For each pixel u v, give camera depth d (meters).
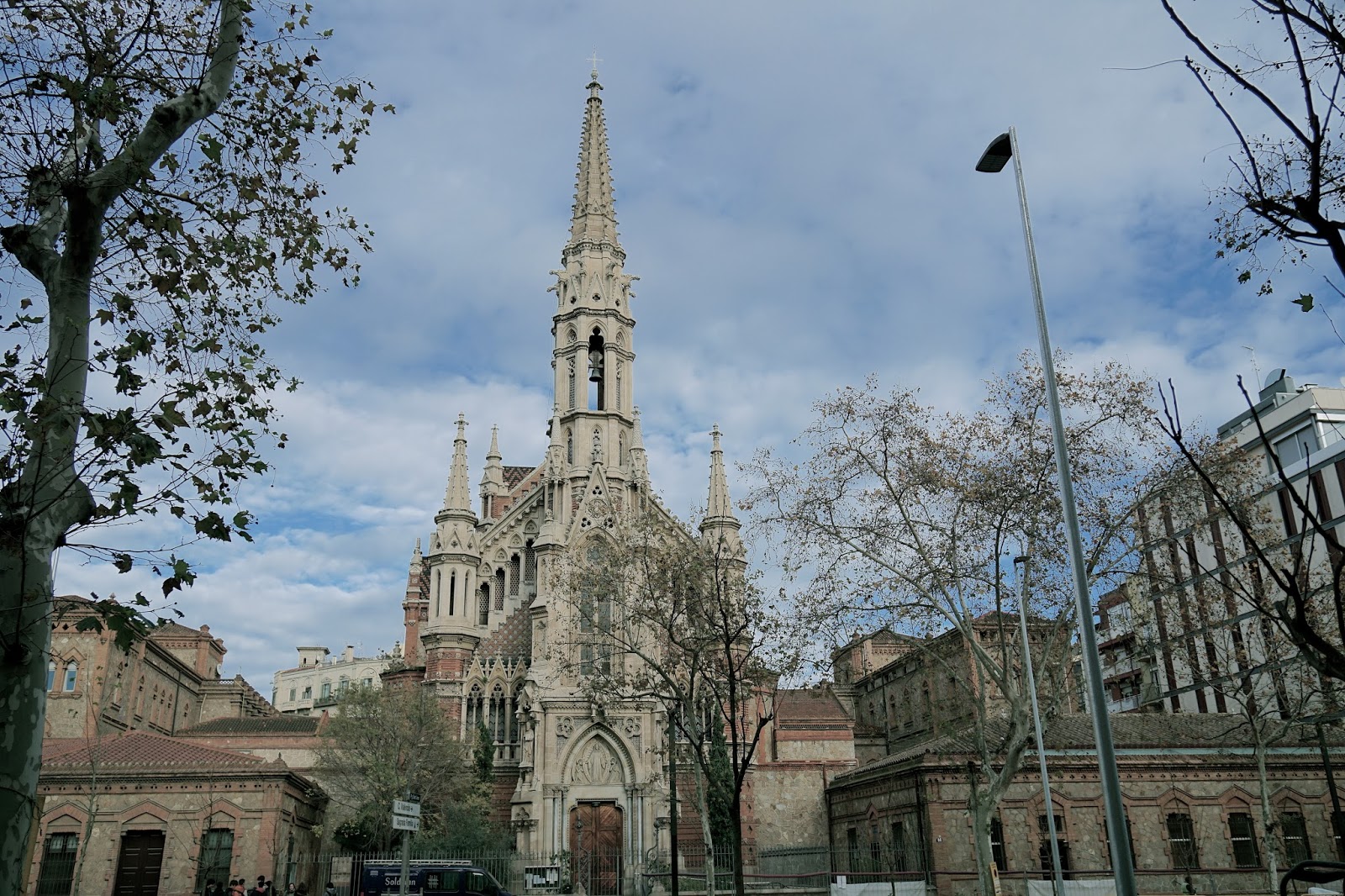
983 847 35.88
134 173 16.25
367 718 61.25
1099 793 52.78
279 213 20.20
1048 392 22.58
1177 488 39.16
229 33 18.23
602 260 85.56
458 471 78.94
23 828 13.42
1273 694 48.09
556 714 66.19
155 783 54.25
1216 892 51.22
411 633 98.69
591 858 63.44
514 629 77.12
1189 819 53.16
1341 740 56.44
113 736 63.75
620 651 50.34
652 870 60.84
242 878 51.78
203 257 18.55
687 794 64.44
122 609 14.54
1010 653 43.41
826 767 69.69
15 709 13.58
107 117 16.17
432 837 59.78
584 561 68.75
